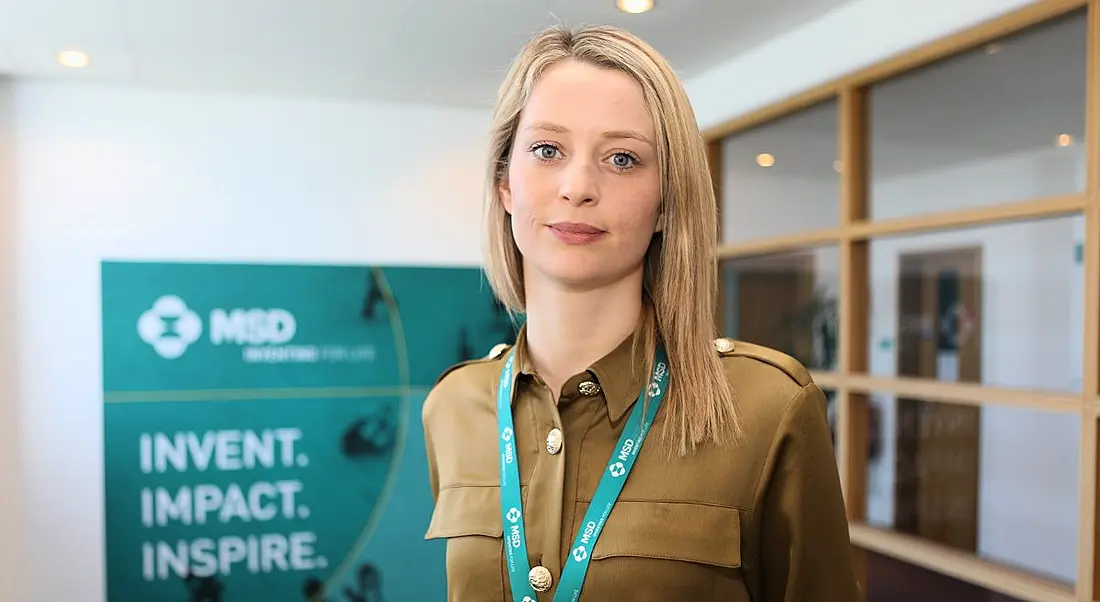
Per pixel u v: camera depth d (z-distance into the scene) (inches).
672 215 33.7
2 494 118.2
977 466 97.8
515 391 36.4
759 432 32.8
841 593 34.6
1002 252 89.3
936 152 90.1
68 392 120.4
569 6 90.0
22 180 118.1
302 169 129.7
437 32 98.1
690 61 113.3
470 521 35.6
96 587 121.7
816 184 104.3
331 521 130.7
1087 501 70.6
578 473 33.7
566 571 32.0
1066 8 70.2
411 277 134.2
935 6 81.7
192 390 125.0
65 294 120.0
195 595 125.2
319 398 130.3
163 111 123.6
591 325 34.6
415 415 134.2
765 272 116.2
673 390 33.9
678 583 31.3
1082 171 73.2
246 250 127.3
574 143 32.4
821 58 96.7
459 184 136.4
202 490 125.5
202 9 90.3
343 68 113.1
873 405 101.0
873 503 100.3
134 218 122.6
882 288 99.3
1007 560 87.7
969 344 94.6
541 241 33.3
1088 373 70.6
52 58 108.0
